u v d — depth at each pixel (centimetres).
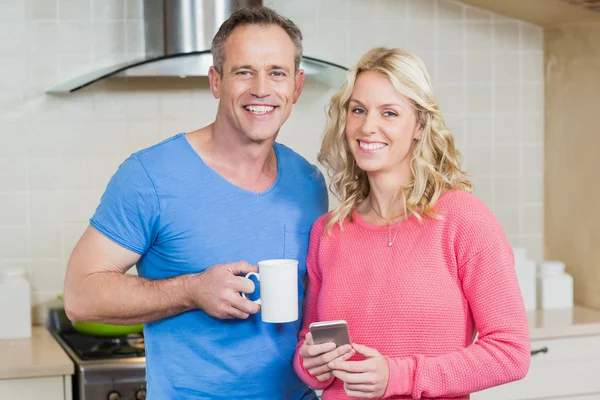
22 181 388
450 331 204
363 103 213
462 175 222
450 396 202
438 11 424
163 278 221
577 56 413
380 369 197
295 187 233
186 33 356
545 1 391
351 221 224
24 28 385
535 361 365
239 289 205
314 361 201
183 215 218
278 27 220
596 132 404
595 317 384
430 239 208
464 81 430
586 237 412
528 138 439
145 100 396
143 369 326
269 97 216
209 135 228
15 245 389
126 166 220
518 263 399
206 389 219
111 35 391
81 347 354
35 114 388
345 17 414
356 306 210
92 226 219
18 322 367
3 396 317
